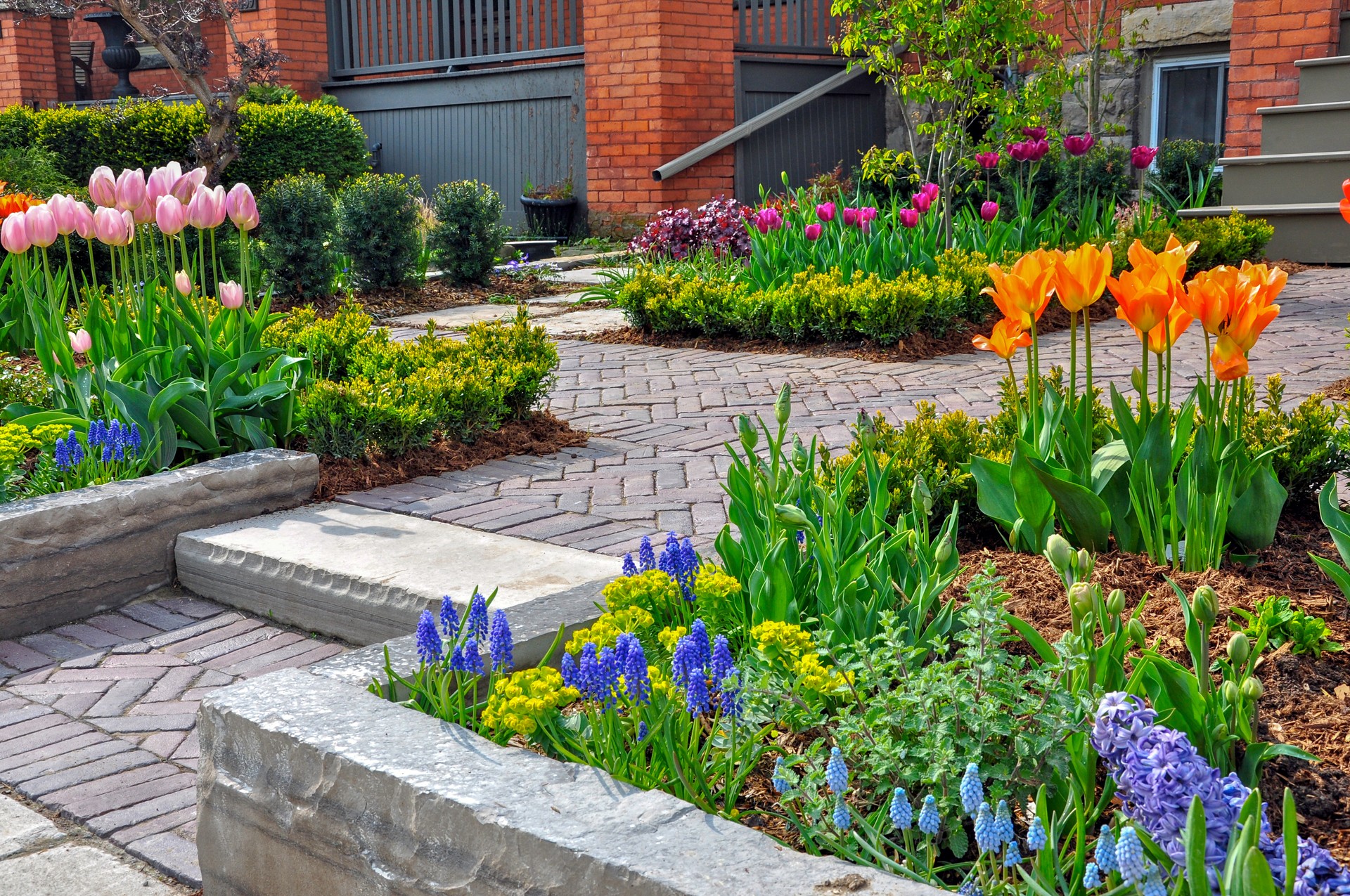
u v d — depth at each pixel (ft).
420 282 43.78
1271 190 39.27
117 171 56.80
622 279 40.45
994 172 44.96
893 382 26.50
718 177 55.01
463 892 7.68
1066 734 7.86
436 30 62.08
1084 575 8.58
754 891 6.59
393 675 9.77
